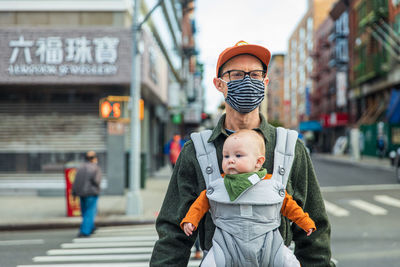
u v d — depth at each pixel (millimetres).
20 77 12016
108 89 12719
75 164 12352
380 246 6371
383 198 11805
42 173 12797
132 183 9383
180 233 1734
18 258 6043
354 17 36812
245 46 1654
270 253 1547
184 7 26922
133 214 9305
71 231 8297
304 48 65312
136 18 9492
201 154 1709
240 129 1750
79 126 12844
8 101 12906
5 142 12836
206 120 40312
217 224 1600
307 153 1768
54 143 12820
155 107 20172
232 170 1603
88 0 12664
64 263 5719
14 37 12039
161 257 1710
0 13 12766
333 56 43219
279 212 1611
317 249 1723
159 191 13211
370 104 34125
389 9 28328
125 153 14016
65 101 12914
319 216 1744
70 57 12047
